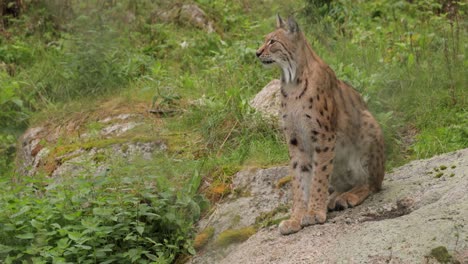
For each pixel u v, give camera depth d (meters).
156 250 22.14
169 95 31.00
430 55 32.03
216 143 26.98
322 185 20.16
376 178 20.97
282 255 18.64
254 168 24.45
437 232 17.28
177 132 28.27
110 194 22.72
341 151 20.84
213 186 24.34
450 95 28.27
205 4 42.88
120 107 31.47
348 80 29.67
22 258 22.08
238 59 34.50
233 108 28.09
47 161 28.39
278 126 27.20
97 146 27.86
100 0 41.59
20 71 38.25
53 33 41.88
